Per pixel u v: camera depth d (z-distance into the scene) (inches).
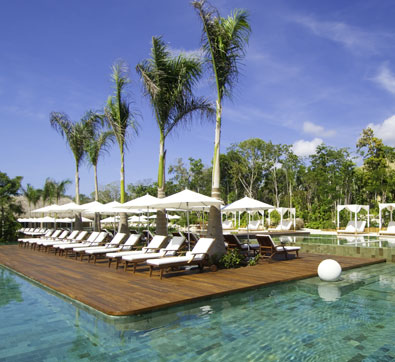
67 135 757.3
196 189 1855.3
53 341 178.1
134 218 1013.2
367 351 162.7
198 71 454.3
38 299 265.6
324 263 323.6
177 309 232.7
